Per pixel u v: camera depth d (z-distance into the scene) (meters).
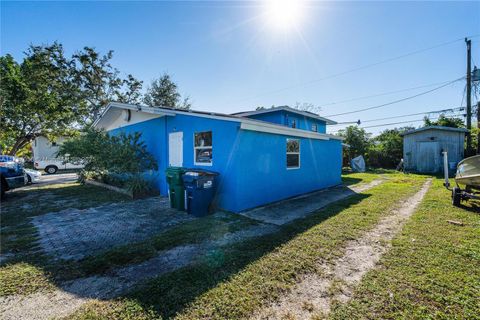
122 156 8.09
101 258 3.40
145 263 3.24
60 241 4.11
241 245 3.79
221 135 6.21
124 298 2.43
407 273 2.84
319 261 3.21
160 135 8.49
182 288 2.59
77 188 9.90
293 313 2.21
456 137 15.62
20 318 2.17
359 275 2.85
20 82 17.31
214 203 6.26
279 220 5.22
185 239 4.10
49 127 20.41
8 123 18.50
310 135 8.62
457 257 3.21
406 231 4.26
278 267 3.05
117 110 10.70
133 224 5.05
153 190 8.48
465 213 5.36
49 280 2.82
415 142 16.94
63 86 20.97
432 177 13.16
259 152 6.54
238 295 2.47
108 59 23.05
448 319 2.07
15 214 5.91
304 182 8.59
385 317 2.12
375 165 20.64
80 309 2.28
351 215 5.43
